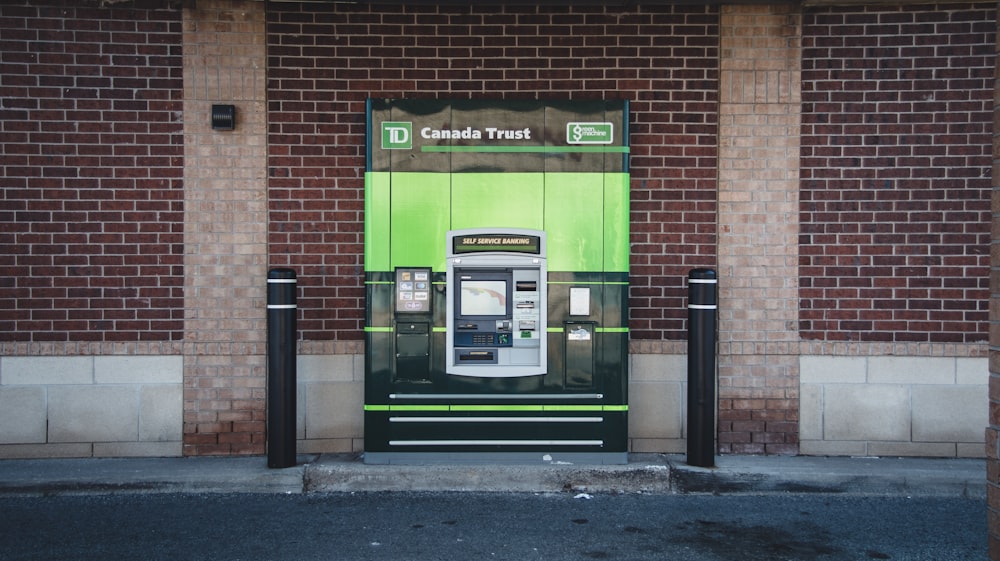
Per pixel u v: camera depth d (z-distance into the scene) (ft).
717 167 25.18
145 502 21.86
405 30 25.00
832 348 25.13
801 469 23.32
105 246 24.79
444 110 23.43
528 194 23.47
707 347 23.20
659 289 25.21
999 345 14.42
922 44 25.02
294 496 22.49
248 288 24.98
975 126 25.02
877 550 18.62
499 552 18.35
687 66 25.11
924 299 25.12
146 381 24.86
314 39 24.94
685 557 18.12
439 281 23.36
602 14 25.07
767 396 25.20
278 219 25.03
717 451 25.25
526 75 25.05
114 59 24.72
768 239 25.18
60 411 24.70
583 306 23.45
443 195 23.41
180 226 24.88
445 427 23.41
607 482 22.91
